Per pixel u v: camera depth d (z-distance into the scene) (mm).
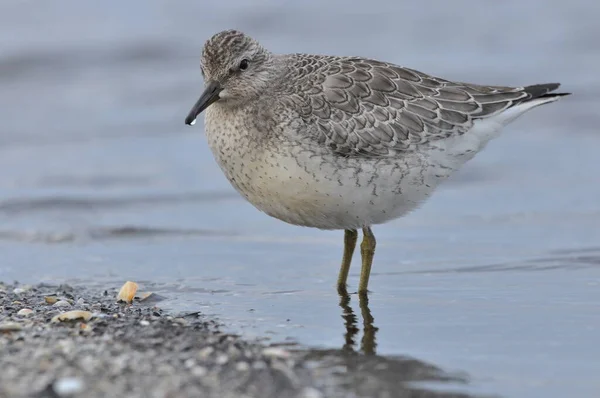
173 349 9883
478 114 12461
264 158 11766
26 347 9680
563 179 19016
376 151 11898
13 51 26109
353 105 11984
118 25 28031
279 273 14031
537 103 12797
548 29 27734
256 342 10469
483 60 25656
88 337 10219
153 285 13305
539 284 13000
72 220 17125
